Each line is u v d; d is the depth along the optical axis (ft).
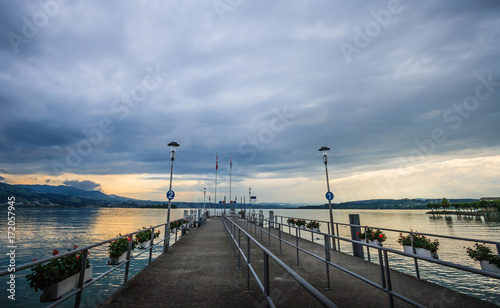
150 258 25.50
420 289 16.99
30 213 485.97
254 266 24.57
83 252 13.01
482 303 14.44
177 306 14.79
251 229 63.52
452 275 40.14
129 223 248.11
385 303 14.96
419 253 32.42
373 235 36.55
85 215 442.50
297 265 24.09
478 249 26.84
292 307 14.28
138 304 15.08
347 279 19.75
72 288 23.63
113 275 48.03
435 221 272.10
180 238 47.09
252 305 14.87
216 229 65.77
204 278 20.58
